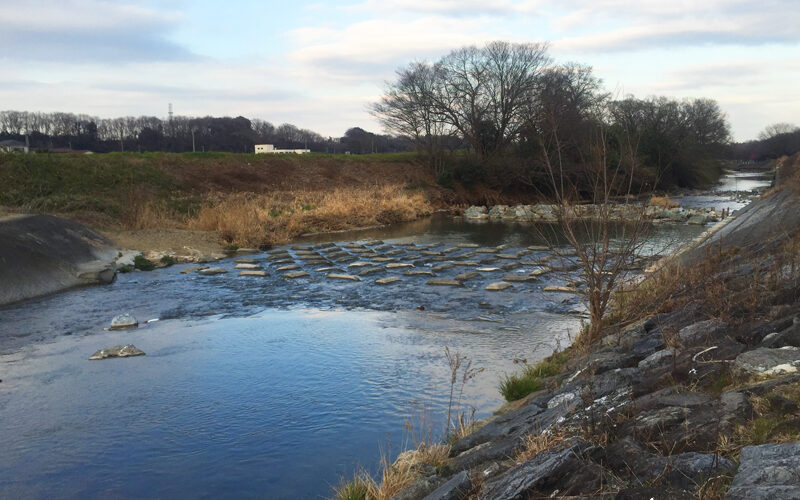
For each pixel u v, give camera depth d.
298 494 6.05
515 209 40.94
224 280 18.55
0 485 6.35
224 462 6.76
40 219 19.45
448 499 4.48
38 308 14.74
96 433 7.55
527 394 8.07
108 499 6.05
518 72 51.84
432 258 22.45
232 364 10.24
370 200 38.66
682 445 4.28
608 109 46.50
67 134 97.19
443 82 52.47
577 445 4.33
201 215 29.16
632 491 3.61
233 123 122.38
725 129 105.88
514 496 3.92
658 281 12.47
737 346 6.34
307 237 30.48
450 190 50.31
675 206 40.00
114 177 34.62
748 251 13.52
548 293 15.96
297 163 49.88
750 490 3.21
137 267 20.59
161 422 7.86
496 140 53.44
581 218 11.44
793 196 18.91
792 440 3.92
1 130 94.69
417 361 10.21
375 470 6.42
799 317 6.68
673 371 5.95
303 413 8.06
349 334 12.09
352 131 140.75
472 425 7.07
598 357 7.86
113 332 12.52
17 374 9.85
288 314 13.99
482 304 14.78
